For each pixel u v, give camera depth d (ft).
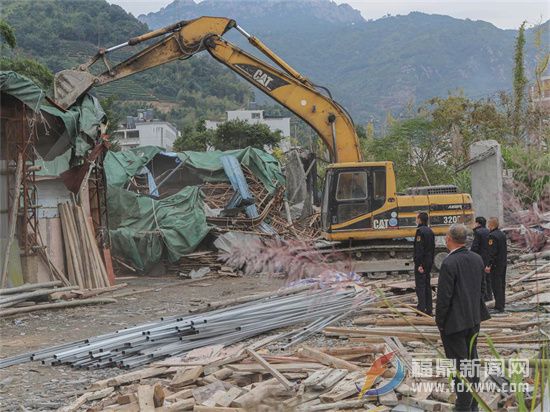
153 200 73.72
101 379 31.27
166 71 354.54
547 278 54.54
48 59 209.67
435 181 111.14
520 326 36.76
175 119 318.65
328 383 27.17
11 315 47.44
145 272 71.20
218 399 26.09
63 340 40.24
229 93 376.07
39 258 56.80
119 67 65.10
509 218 78.48
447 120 113.29
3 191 54.75
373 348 31.65
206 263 70.23
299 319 39.83
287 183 80.79
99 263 60.44
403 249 61.46
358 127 184.44
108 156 82.74
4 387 30.48
